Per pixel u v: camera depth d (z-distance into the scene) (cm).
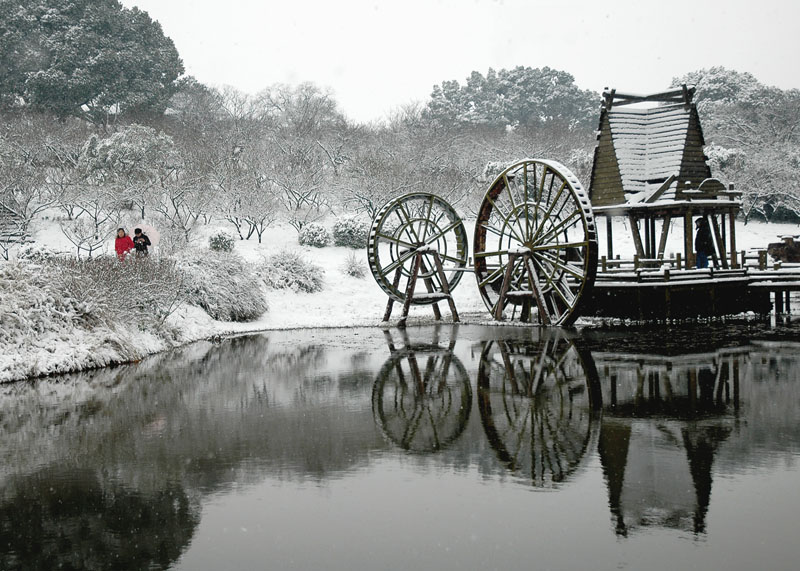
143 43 6444
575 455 822
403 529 631
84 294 1602
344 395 1178
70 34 5972
